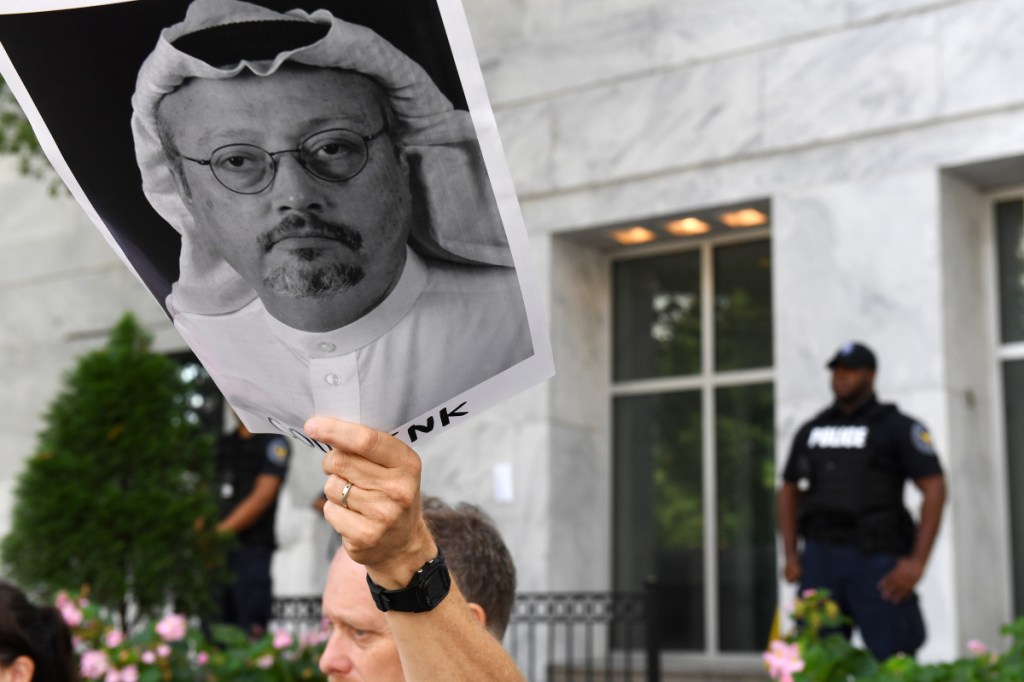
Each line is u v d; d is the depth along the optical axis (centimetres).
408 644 181
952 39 891
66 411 720
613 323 1093
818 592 541
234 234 168
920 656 837
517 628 1017
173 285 172
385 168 164
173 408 732
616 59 1031
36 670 351
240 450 855
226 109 164
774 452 1013
